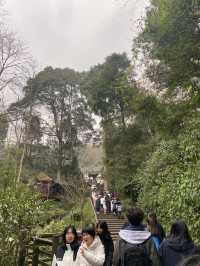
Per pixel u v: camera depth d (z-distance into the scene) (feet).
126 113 122.42
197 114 33.09
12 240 21.97
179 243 11.73
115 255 12.19
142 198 49.73
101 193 108.47
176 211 25.99
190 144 28.91
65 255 15.87
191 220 22.66
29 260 25.81
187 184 23.43
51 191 128.06
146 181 46.29
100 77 129.18
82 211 89.20
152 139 90.17
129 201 90.02
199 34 31.12
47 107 179.93
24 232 22.98
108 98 125.39
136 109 43.62
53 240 21.06
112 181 108.99
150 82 41.39
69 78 179.01
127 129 113.70
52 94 179.01
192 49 31.50
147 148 94.63
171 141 39.65
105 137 119.75
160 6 31.83
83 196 101.30
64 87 180.04
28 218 23.30
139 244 11.98
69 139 176.35
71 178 127.13
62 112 180.24
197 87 33.63
